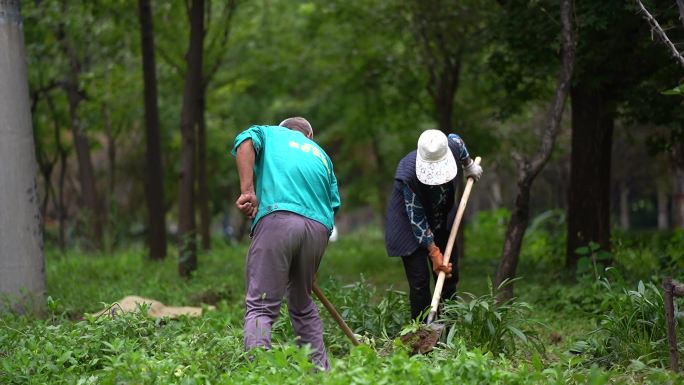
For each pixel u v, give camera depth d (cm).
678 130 1402
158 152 1938
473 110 2202
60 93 2795
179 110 2917
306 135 745
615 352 744
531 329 840
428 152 796
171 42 2294
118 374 626
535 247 2067
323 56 2341
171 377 620
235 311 1030
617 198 3594
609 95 1443
